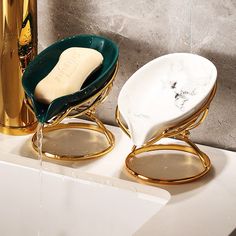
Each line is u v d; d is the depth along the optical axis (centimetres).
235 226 83
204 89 90
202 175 92
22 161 98
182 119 89
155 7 99
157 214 85
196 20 97
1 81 102
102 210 93
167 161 97
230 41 96
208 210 86
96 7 103
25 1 98
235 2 93
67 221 96
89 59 95
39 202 97
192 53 99
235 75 97
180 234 81
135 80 95
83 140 102
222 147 102
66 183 94
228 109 99
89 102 102
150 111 93
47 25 107
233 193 89
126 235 92
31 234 99
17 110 103
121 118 107
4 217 100
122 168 96
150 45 101
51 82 93
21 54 100
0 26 99
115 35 103
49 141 102
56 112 90
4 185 99
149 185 91
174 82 95
